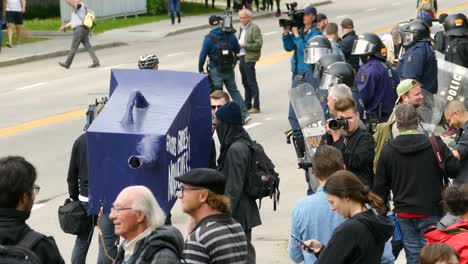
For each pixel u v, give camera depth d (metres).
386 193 13.47
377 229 9.62
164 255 8.79
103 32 57.38
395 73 18.81
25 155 24.73
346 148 13.58
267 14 68.62
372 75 18.23
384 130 14.58
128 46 52.72
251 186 12.99
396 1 76.69
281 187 21.08
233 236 9.94
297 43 25.42
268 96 34.22
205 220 9.95
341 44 25.41
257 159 13.09
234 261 9.88
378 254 9.73
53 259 8.64
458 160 14.01
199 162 12.66
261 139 26.55
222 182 10.00
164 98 11.98
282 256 16.23
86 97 34.66
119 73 12.41
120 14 64.75
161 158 11.28
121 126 11.44
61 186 21.47
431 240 11.33
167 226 9.14
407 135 13.27
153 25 61.41
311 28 25.48
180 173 11.85
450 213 11.61
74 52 43.19
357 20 62.34
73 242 17.41
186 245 9.87
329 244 9.67
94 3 62.16
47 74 41.75
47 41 52.97
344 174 9.90
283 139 26.53
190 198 9.92
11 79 40.28
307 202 10.94
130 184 11.41
